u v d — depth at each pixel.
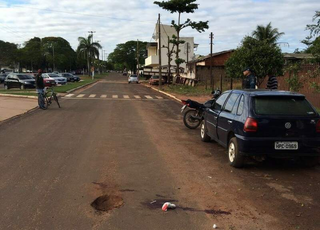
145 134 10.03
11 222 4.13
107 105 18.06
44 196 4.98
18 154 7.38
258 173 6.27
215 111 8.02
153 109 16.84
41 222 4.14
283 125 6.11
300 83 9.92
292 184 5.67
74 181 5.66
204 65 40.62
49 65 97.56
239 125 6.35
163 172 6.25
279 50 15.05
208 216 4.38
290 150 6.12
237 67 15.34
